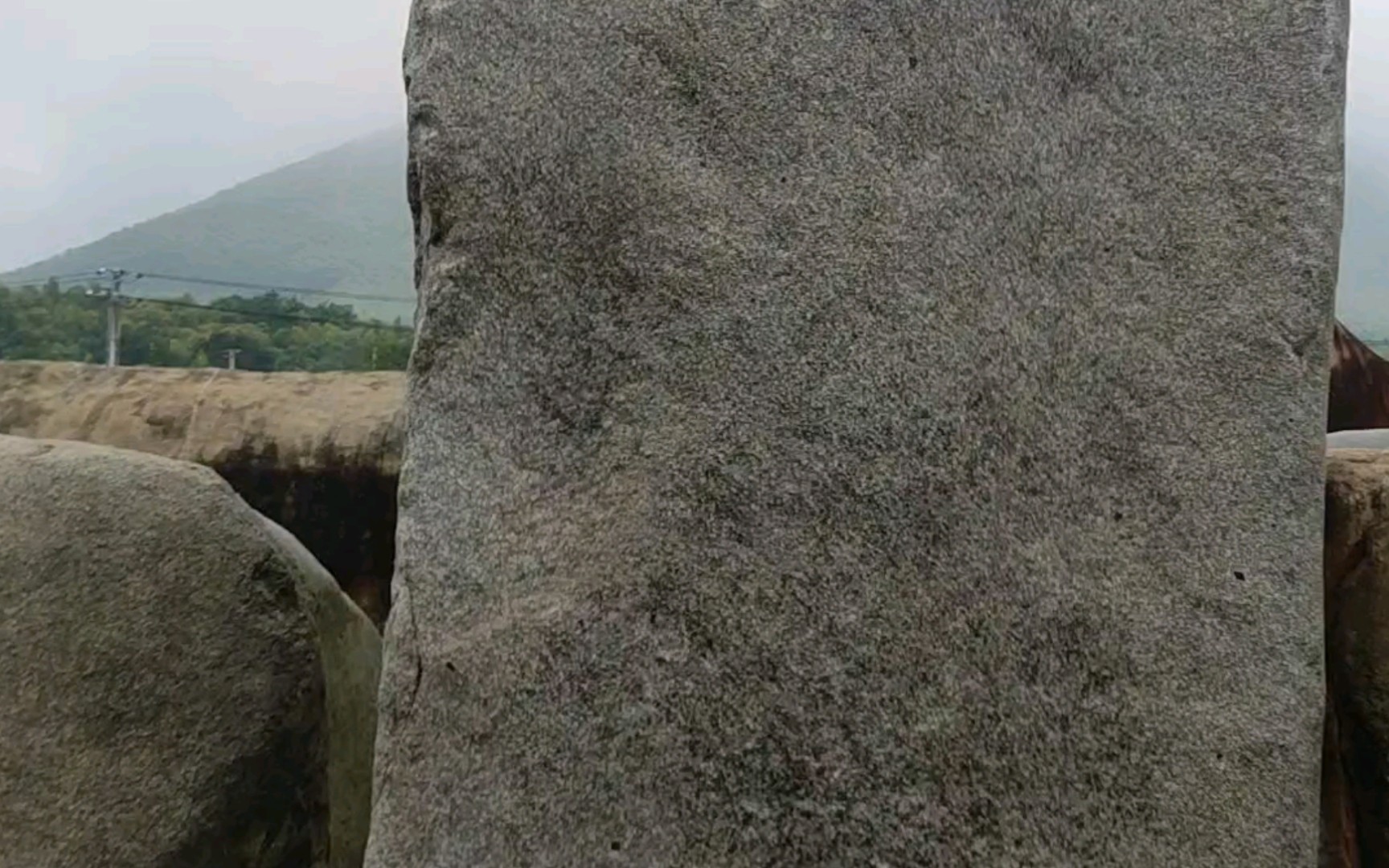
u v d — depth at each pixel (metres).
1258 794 0.92
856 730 0.91
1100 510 0.94
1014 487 0.94
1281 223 0.99
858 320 0.96
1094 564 0.94
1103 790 0.91
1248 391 0.97
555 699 0.91
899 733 0.91
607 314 0.96
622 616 0.92
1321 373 0.98
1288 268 0.98
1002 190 0.98
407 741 0.92
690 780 0.90
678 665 0.91
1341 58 1.02
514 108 0.99
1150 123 0.99
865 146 0.98
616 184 0.98
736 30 1.00
